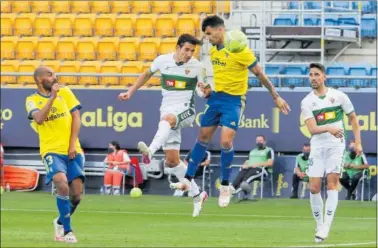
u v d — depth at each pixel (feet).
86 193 210.38
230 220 147.84
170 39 233.76
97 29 241.96
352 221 147.84
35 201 184.55
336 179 108.27
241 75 105.19
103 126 209.15
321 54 216.54
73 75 214.48
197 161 110.52
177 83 109.60
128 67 230.48
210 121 108.06
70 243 99.14
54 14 246.88
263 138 196.54
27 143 213.05
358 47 229.04
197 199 113.60
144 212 162.30
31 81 234.38
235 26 230.48
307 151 195.00
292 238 113.50
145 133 207.41
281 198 198.39
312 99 108.37
